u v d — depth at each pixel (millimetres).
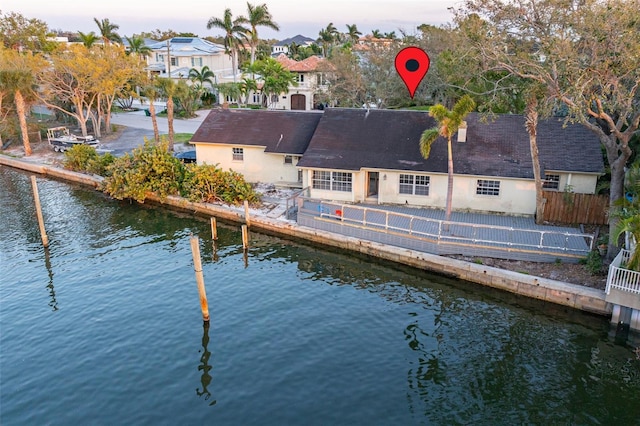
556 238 24734
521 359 17797
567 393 16047
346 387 16312
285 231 28938
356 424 14711
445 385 16422
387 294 22516
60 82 51312
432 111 23891
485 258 23719
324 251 27078
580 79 20391
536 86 23562
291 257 26375
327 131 33094
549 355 18016
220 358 17891
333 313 20891
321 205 28609
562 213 27031
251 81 69625
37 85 52375
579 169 27094
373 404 15539
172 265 25500
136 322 20234
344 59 53562
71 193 38406
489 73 30516
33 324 20094
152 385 16500
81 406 15570
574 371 17125
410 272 24500
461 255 24109
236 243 28172
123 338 19125
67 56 51438
